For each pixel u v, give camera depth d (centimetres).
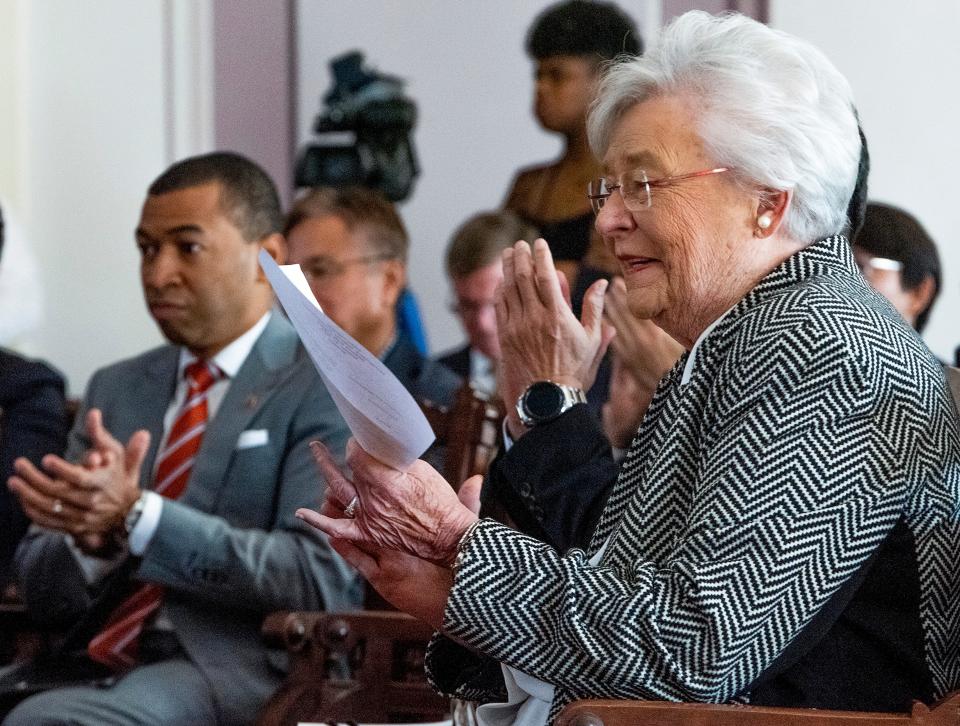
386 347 731
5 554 661
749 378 289
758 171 306
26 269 837
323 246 714
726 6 859
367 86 898
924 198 838
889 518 282
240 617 543
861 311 294
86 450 600
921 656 295
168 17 917
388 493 300
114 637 552
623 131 319
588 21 862
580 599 283
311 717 445
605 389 615
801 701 296
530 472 367
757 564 274
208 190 576
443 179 890
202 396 580
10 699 524
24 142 924
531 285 390
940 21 838
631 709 273
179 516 527
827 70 316
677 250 313
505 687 340
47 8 927
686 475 301
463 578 291
